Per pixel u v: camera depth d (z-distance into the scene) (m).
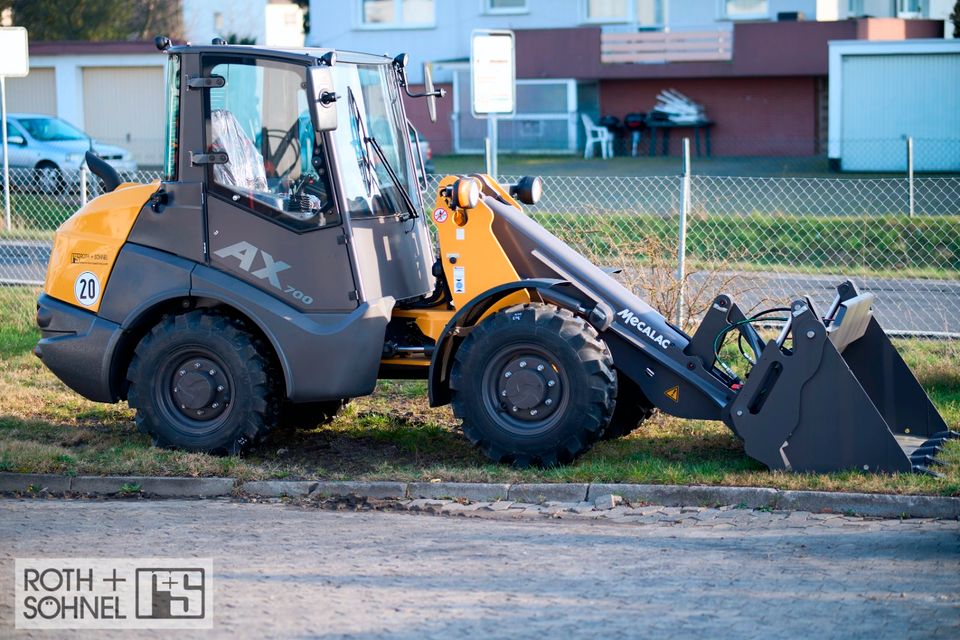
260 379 10.44
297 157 10.31
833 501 9.15
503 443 10.16
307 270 10.33
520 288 10.23
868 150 38.78
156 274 10.61
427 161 30.83
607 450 10.98
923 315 17.02
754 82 46.25
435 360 10.38
